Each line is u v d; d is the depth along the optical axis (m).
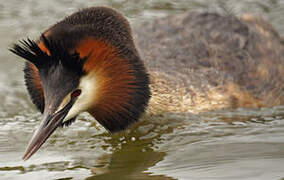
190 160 10.09
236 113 12.77
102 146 11.19
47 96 9.20
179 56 13.45
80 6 20.09
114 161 10.24
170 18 15.62
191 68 13.13
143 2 20.48
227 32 14.66
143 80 10.09
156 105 11.73
